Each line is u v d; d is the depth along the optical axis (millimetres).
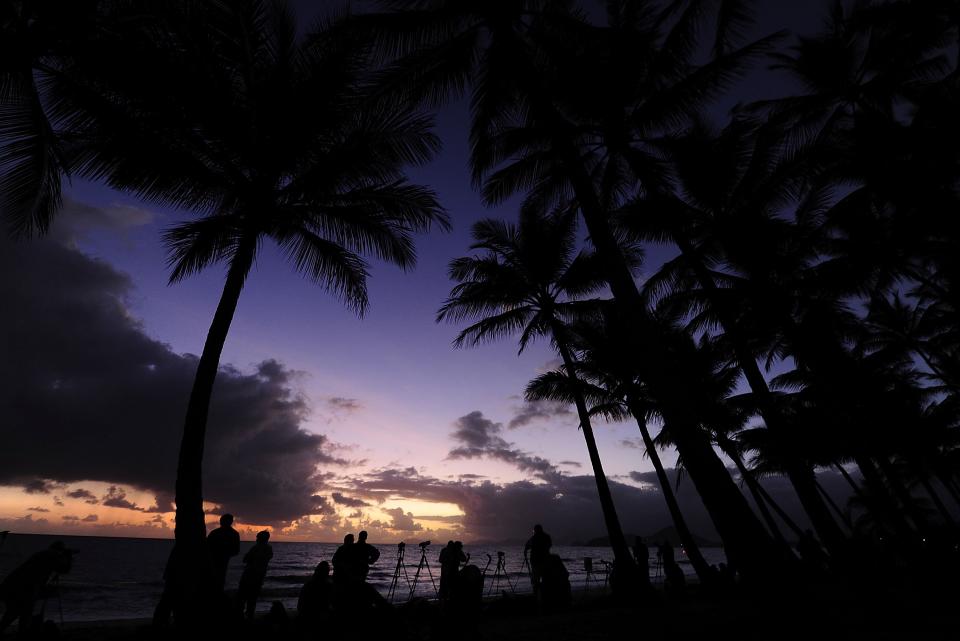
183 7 8375
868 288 17125
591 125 11672
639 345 6852
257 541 9055
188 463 7332
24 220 7652
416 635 6547
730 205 16016
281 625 7062
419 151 10586
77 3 7047
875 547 14680
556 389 18812
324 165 9539
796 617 5094
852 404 19375
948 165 13672
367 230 10812
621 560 12852
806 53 17188
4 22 6930
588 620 8492
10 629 9609
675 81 11633
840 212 16656
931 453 26984
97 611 18562
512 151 11500
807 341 18188
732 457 18828
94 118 8203
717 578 13742
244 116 9039
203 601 6531
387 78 9930
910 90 15891
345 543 8023
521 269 19484
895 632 5516
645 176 11742
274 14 9617
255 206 9234
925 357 27078
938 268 17703
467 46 10297
